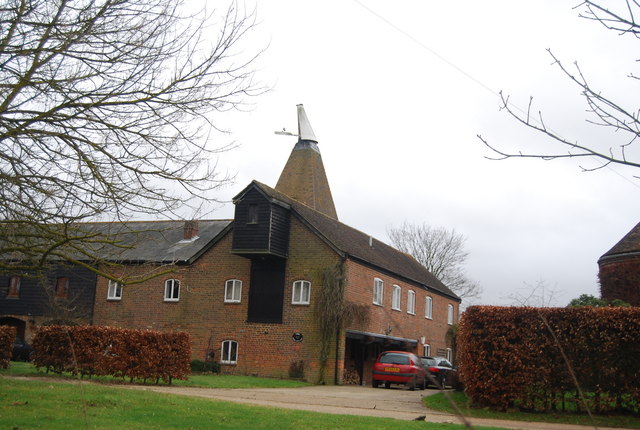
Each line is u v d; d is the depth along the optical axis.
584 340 15.54
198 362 28.78
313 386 24.88
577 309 15.74
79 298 33.12
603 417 15.03
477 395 16.30
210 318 30.47
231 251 28.64
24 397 11.91
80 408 11.09
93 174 9.26
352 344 30.22
